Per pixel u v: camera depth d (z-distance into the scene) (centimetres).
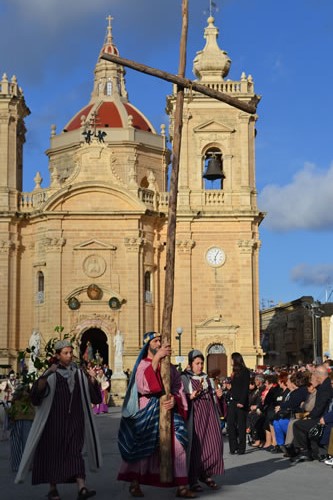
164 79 1836
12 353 6694
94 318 6631
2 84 6956
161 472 1562
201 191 6819
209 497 1578
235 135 6900
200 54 7025
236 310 6681
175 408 1612
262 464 2152
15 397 2117
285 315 9275
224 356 6638
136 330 6612
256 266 6769
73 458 1523
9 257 6794
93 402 1603
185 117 6862
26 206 6962
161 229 6950
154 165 7950
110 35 8925
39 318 6731
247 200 6788
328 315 8238
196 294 6706
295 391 2370
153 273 6844
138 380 1593
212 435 1702
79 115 8288
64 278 6688
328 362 2812
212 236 6762
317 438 2173
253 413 2775
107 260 6712
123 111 8181
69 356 1579
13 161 6919
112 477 1908
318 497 1572
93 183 6706
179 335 6222
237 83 6919
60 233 6700
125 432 1597
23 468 1512
